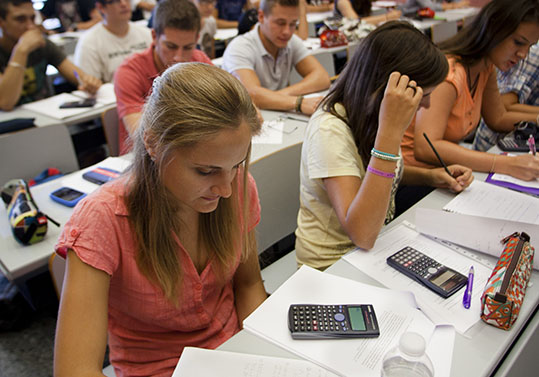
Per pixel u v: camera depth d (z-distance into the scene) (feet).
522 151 5.18
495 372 2.50
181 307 2.95
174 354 3.08
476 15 5.12
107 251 2.57
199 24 6.48
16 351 5.53
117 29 9.68
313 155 3.74
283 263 4.74
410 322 2.69
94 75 9.56
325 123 3.72
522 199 4.11
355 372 2.35
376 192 3.20
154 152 2.39
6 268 3.79
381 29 3.54
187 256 2.85
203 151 2.22
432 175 4.47
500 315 2.58
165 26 6.21
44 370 5.26
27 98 8.62
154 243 2.68
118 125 7.20
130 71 6.73
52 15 14.58
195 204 2.51
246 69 7.68
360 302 2.85
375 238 3.35
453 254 3.35
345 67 3.82
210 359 2.45
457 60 5.10
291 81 9.39
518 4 4.65
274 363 2.42
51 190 4.97
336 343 2.54
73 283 2.47
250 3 17.06
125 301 2.84
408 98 3.08
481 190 4.30
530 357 2.87
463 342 2.54
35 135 6.22
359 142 3.70
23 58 7.72
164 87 2.31
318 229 4.05
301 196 4.21
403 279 3.08
